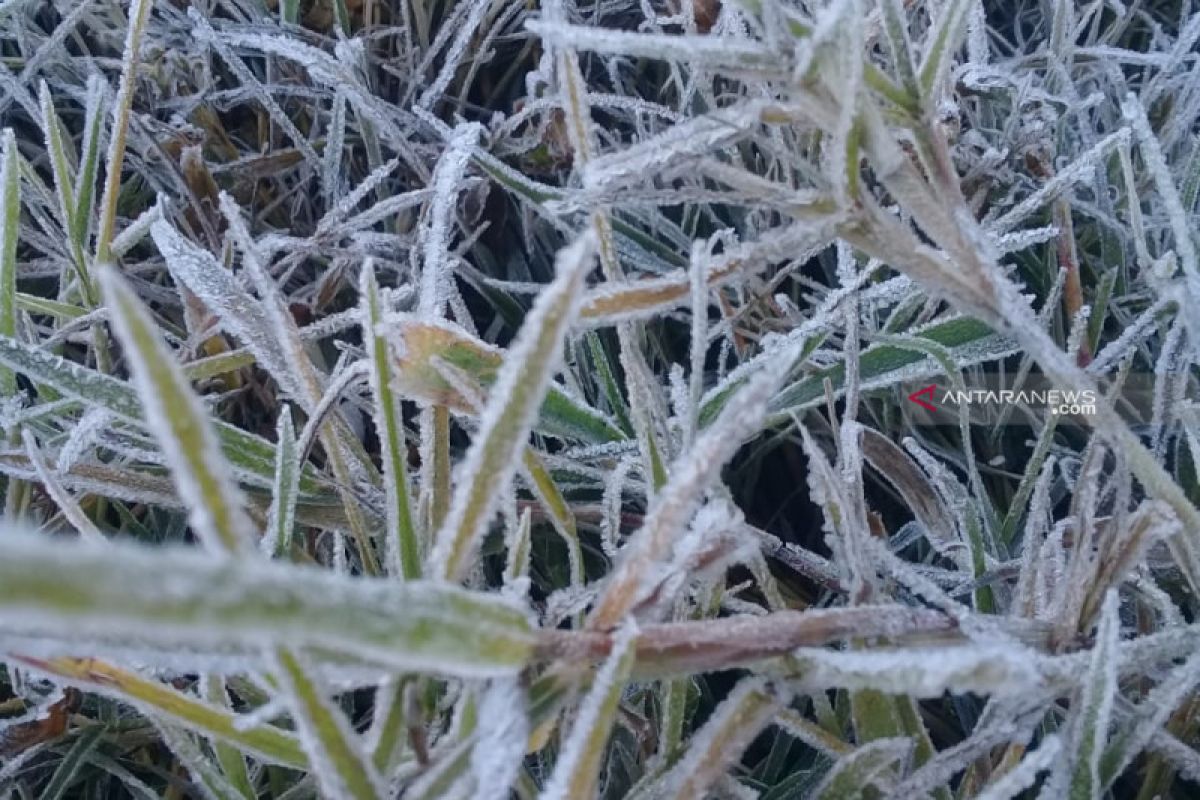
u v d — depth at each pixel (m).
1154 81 0.36
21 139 0.41
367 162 0.42
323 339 0.36
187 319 0.32
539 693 0.18
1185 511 0.21
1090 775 0.19
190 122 0.40
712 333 0.30
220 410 0.33
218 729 0.20
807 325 0.28
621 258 0.35
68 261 0.34
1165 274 0.22
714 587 0.24
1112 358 0.28
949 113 0.32
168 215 0.38
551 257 0.40
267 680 0.20
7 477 0.30
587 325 0.22
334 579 0.15
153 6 0.43
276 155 0.38
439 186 0.29
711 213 0.36
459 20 0.42
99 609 0.13
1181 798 0.25
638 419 0.23
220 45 0.37
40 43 0.41
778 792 0.24
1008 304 0.20
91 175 0.31
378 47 0.43
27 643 0.17
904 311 0.32
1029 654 0.18
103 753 0.27
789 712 0.22
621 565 0.18
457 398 0.23
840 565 0.22
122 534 0.30
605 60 0.41
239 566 0.14
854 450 0.24
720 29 0.34
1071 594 0.21
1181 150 0.37
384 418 0.21
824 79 0.19
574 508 0.29
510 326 0.37
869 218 0.20
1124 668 0.21
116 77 0.41
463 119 0.40
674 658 0.18
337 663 0.17
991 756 0.23
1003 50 0.45
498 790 0.17
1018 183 0.33
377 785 0.17
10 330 0.27
